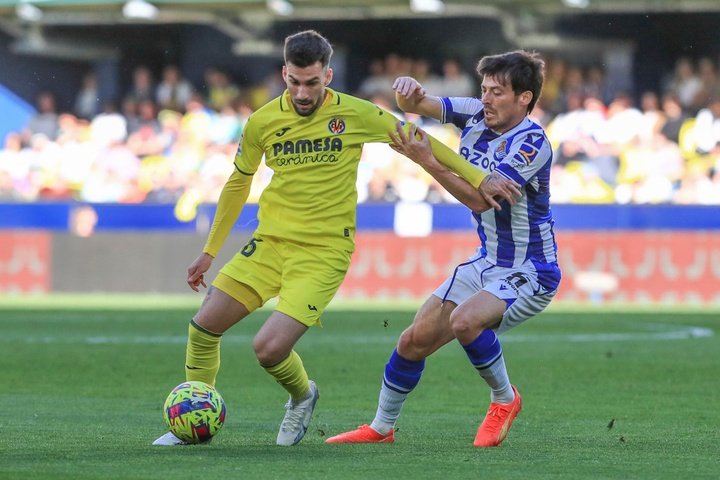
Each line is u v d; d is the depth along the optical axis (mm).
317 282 22062
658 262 70250
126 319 58344
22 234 78438
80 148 88188
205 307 22453
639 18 91312
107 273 77562
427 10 87688
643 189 78438
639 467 19531
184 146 86938
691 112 81938
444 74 97750
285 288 22156
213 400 21938
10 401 30312
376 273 74125
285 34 97062
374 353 43656
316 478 17891
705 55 91312
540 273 23047
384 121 22375
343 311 63250
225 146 87000
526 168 22422
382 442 22922
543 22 89688
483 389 33688
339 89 97500
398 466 19312
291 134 22188
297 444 22328
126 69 99938
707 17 90250
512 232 23016
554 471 18953
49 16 93062
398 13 89062
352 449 21688
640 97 92125
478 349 22281
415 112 24047
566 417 27703
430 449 21844
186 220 77250
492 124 22938
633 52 92438
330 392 32719
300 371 22094
